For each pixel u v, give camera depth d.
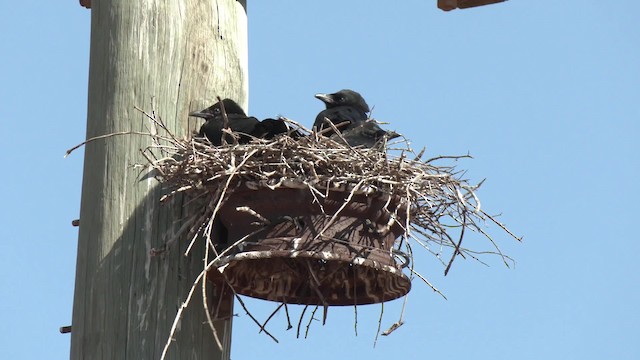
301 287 12.48
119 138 12.38
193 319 12.10
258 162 11.65
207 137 12.52
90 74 12.80
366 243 11.77
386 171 11.77
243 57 13.45
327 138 11.86
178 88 12.75
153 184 12.24
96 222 12.19
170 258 12.12
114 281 12.01
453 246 12.30
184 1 13.04
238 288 12.35
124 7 12.83
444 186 12.13
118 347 11.86
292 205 11.66
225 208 11.84
